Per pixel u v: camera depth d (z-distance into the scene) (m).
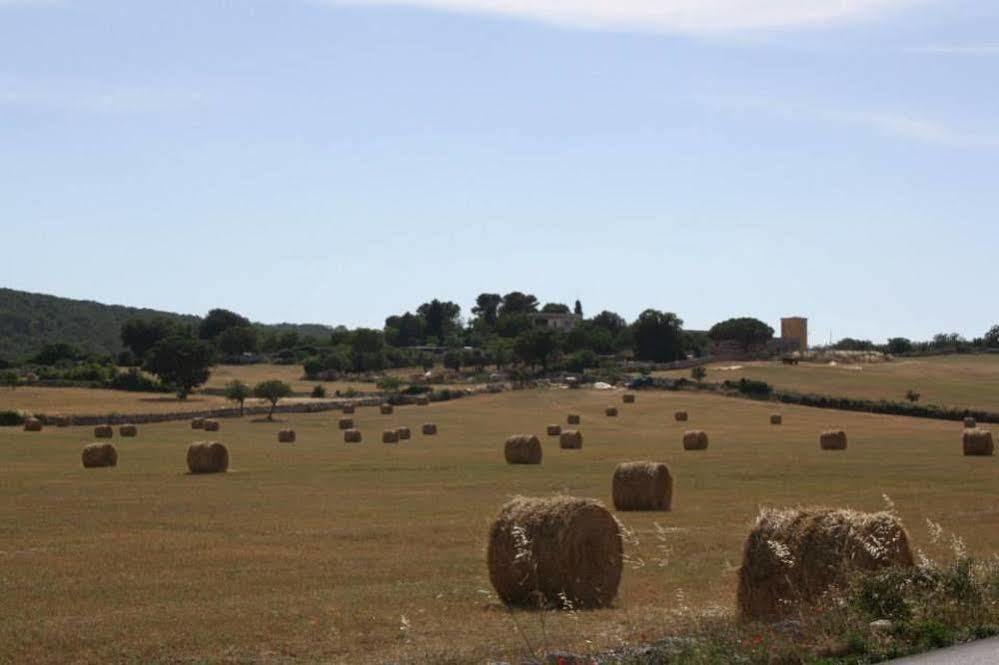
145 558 30.55
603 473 61.84
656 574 27.23
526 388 166.62
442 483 55.59
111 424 118.62
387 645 19.36
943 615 17.22
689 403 142.75
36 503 45.91
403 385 175.12
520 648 17.67
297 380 194.12
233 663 18.25
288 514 41.53
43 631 20.86
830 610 17.88
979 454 74.25
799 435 99.56
